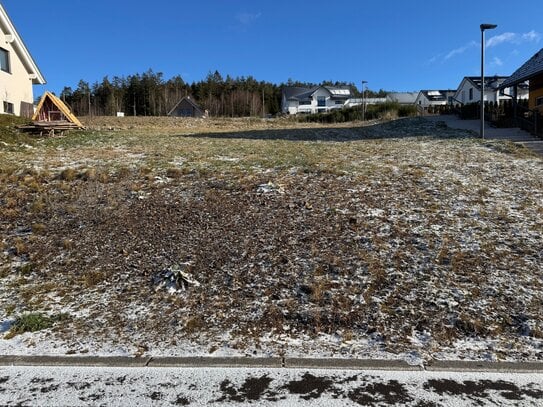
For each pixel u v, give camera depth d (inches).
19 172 364.2
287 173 366.3
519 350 152.6
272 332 166.1
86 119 1085.8
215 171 368.8
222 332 166.1
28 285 204.8
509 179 354.6
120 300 190.1
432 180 346.3
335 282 198.7
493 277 199.3
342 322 170.9
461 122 886.4
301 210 282.0
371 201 296.0
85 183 339.0
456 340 159.3
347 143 584.7
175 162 406.6
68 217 277.4
